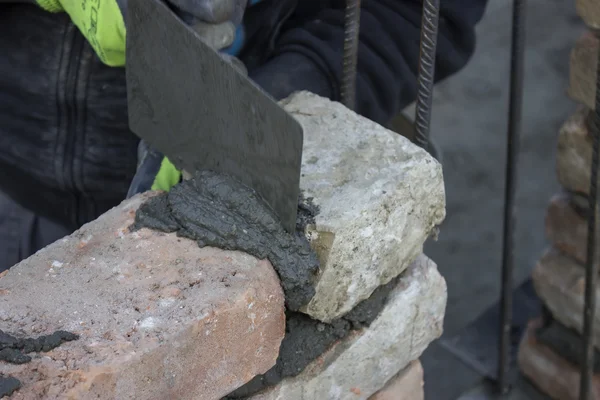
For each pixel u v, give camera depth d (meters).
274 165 1.14
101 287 1.15
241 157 1.21
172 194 1.26
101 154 1.89
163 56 1.29
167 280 1.16
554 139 3.74
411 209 1.28
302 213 1.20
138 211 1.27
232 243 1.20
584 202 2.04
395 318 1.40
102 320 1.09
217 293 1.13
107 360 1.02
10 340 1.02
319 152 1.32
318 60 1.70
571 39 4.36
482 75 4.15
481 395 2.38
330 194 1.23
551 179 3.53
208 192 1.24
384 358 1.44
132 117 1.46
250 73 1.69
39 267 1.18
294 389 1.33
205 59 1.19
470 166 3.61
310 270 1.20
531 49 4.31
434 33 1.39
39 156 1.91
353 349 1.36
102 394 1.02
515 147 1.97
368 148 1.32
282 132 1.09
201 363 1.12
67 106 1.84
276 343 1.21
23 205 2.13
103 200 1.98
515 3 1.79
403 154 1.30
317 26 1.80
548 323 2.29
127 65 1.40
